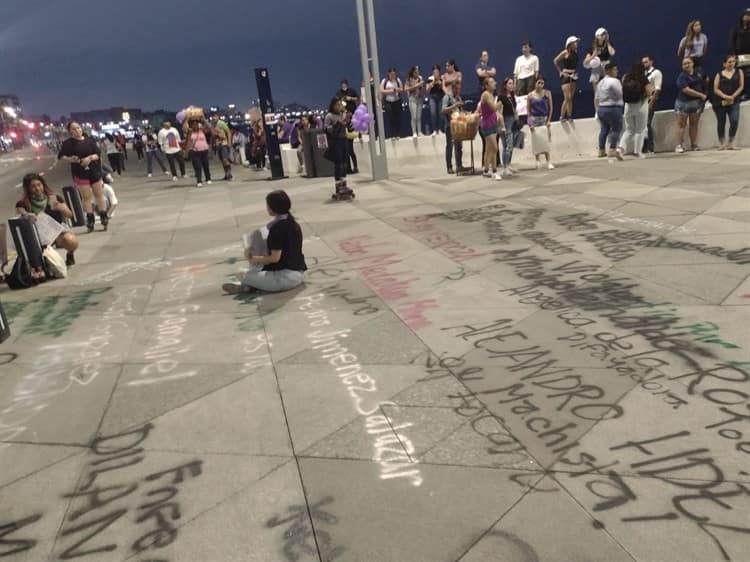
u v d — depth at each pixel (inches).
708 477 99.6
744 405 119.5
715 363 137.2
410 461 112.3
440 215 335.9
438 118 586.9
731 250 219.3
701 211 281.0
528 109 462.3
